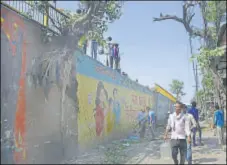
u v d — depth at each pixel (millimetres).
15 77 8500
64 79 11102
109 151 12477
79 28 10953
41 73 9891
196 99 36969
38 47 9844
